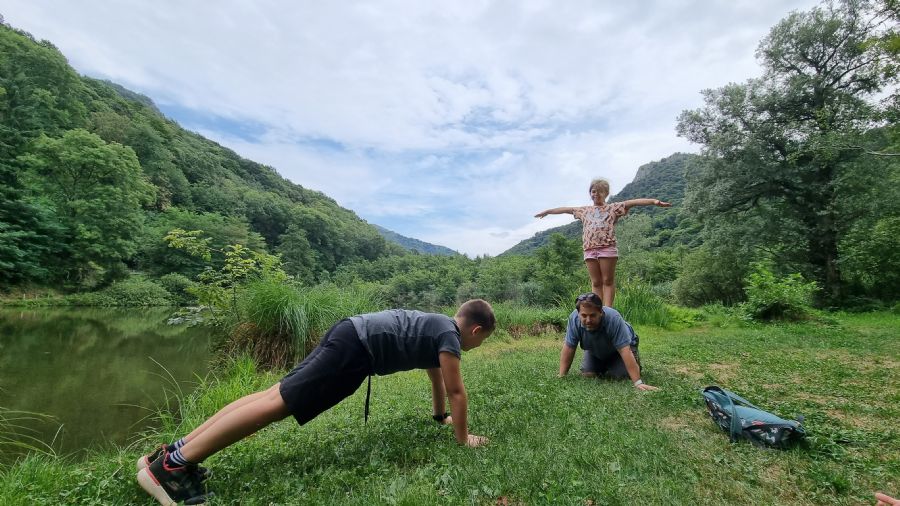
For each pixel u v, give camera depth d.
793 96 22.61
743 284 25.83
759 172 23.11
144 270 40.88
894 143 16.58
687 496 1.88
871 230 21.22
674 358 6.00
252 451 2.79
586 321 4.34
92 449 3.91
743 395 3.79
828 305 21.34
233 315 8.26
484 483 2.04
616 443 2.51
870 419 3.24
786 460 2.34
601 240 6.50
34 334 12.27
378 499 1.91
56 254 32.28
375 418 3.48
